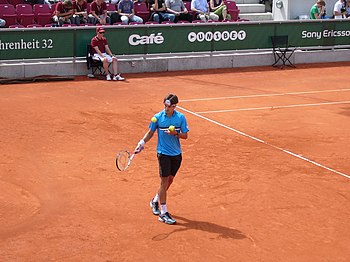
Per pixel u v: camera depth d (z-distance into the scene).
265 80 27.05
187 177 13.92
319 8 33.72
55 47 26.44
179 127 11.38
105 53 26.45
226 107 21.45
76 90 23.73
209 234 10.87
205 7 32.75
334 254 10.17
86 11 29.72
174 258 9.90
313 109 21.50
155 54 28.42
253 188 13.32
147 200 12.51
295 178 14.09
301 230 11.13
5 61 25.69
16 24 29.17
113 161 15.04
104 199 12.53
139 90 24.06
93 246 10.30
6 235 10.70
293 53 31.30
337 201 12.66
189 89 24.56
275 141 17.28
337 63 32.12
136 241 10.53
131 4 30.83
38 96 22.41
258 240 10.66
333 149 16.61
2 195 12.62
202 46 29.38
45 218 11.49
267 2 39.53
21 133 17.34
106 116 19.61
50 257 9.86
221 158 15.50
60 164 14.73
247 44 30.34
